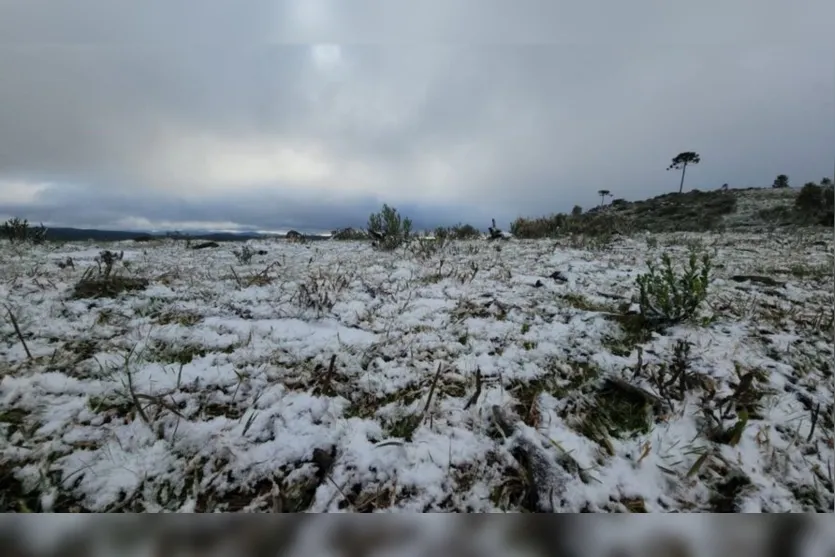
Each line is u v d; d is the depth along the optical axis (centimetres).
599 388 207
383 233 728
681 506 140
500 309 323
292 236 968
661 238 923
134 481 143
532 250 673
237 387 201
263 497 140
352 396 201
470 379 215
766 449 162
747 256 614
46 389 190
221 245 763
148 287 362
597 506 138
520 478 149
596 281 417
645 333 270
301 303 319
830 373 220
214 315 299
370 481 147
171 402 187
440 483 146
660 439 169
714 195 2581
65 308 295
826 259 578
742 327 279
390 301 344
